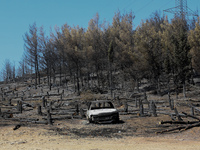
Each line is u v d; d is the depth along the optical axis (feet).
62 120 55.83
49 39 193.16
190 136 31.63
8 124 47.91
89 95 120.78
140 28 153.99
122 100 107.76
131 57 145.89
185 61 118.52
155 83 155.43
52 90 178.91
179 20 148.87
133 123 46.47
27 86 224.33
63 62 183.32
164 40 139.13
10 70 295.89
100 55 173.58
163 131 34.94
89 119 47.57
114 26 179.63
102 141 29.71
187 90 140.15
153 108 55.98
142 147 24.11
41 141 29.78
